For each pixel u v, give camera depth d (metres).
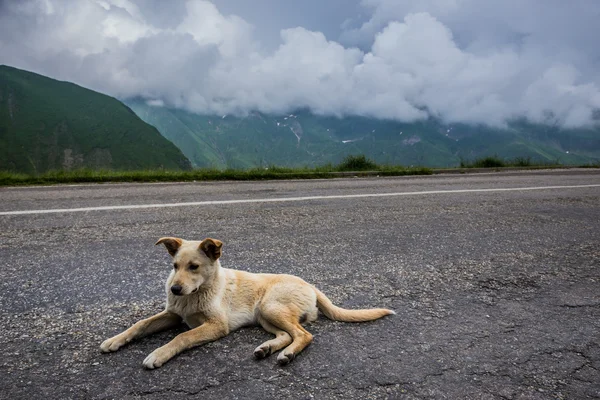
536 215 4.09
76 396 1.40
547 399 1.45
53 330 1.79
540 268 2.66
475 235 3.34
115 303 2.04
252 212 3.97
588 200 5.00
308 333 1.79
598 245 3.16
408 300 2.17
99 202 4.27
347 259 2.73
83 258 2.59
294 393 1.45
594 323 1.97
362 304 2.13
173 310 1.88
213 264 1.90
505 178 7.32
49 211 3.78
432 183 6.45
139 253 2.71
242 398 1.42
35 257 2.58
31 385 1.44
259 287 2.04
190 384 1.48
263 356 1.67
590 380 1.56
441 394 1.46
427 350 1.72
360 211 4.13
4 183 5.72
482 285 2.38
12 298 2.04
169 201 4.42
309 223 3.60
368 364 1.62
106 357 1.63
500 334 1.85
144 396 1.41
